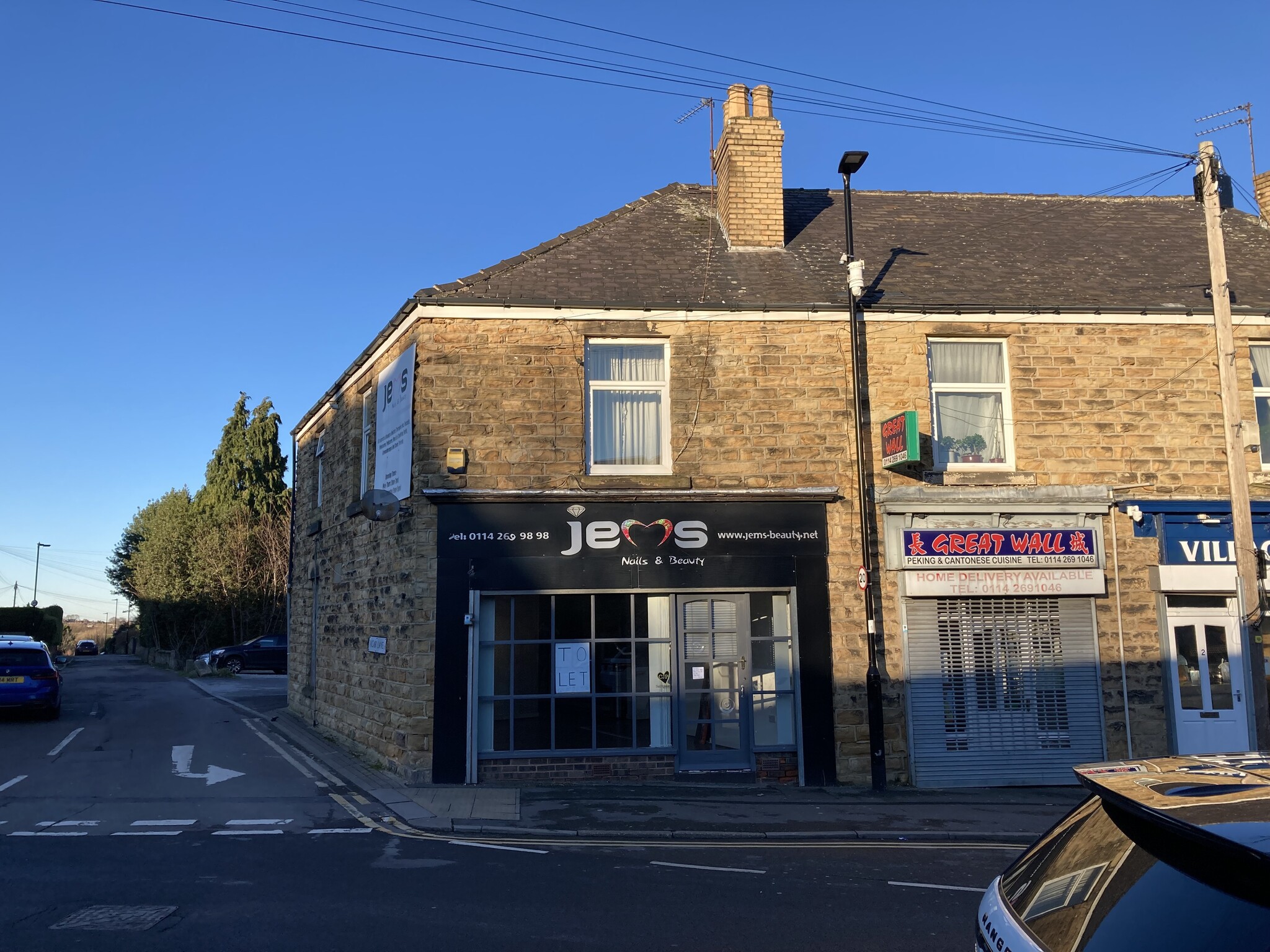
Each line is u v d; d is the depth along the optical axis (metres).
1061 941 2.57
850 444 13.26
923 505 13.14
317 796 11.37
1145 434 13.70
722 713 12.75
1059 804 11.66
